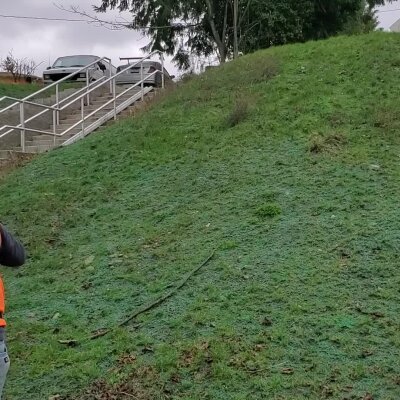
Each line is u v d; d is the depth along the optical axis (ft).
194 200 27.12
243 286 19.53
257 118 34.76
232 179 28.17
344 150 29.30
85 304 20.47
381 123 31.73
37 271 23.90
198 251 22.50
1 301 11.98
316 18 90.74
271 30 86.43
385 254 20.24
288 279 19.51
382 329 16.55
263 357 15.79
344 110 34.09
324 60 43.14
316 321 17.11
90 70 66.23
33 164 37.22
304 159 28.81
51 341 18.19
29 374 16.67
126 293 20.63
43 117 49.08
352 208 23.71
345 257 20.40
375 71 39.22
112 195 29.60
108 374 16.05
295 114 34.30
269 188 26.53
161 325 18.16
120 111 49.90
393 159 27.86
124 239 24.93
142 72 54.03
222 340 16.70
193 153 32.27
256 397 14.38
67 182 32.14
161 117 38.88
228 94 40.45
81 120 45.62
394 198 24.11
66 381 16.10
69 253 24.80
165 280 20.86
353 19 90.63
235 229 23.65
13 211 29.73
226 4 89.97
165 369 15.79
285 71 42.32
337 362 15.38
